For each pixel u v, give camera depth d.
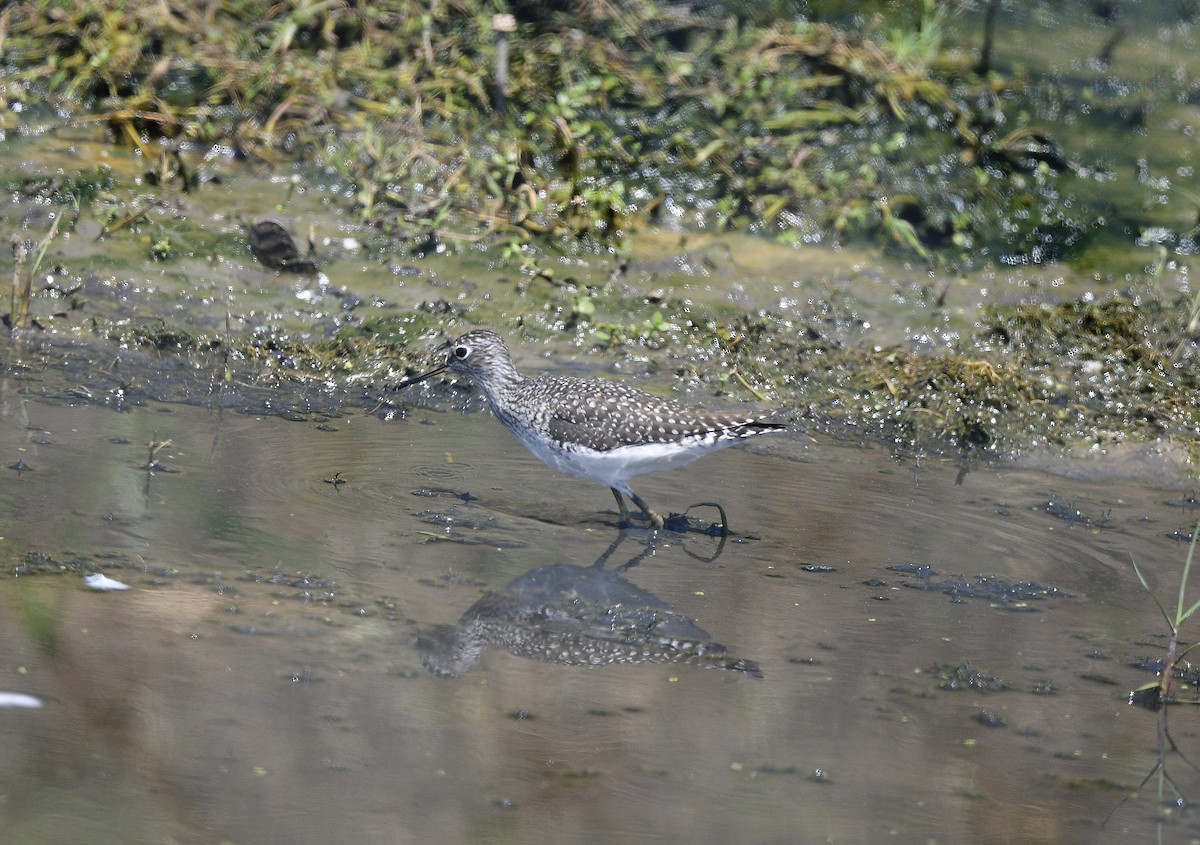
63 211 15.88
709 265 16.44
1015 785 8.43
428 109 17.98
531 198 16.67
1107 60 21.25
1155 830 8.06
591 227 16.66
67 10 18.55
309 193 16.89
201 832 7.54
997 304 16.30
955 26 21.62
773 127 18.20
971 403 14.63
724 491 12.71
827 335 15.63
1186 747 8.96
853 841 7.80
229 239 15.91
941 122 18.52
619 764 8.42
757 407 14.03
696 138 18.05
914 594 10.79
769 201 17.31
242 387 14.02
